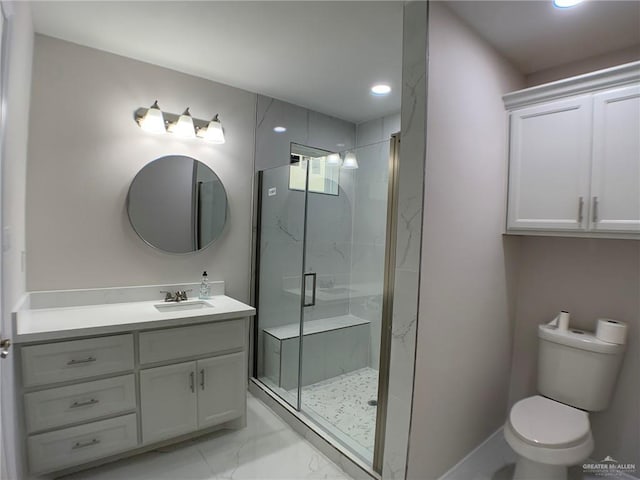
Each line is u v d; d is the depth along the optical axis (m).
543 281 2.17
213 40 1.99
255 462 1.95
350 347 2.24
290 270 2.69
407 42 1.55
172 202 2.44
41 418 1.63
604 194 1.67
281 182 2.74
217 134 2.50
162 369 1.92
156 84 2.33
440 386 1.69
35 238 1.98
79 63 2.07
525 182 1.94
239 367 2.21
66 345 1.67
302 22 1.79
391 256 1.75
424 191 1.50
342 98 2.84
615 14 1.59
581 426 1.63
